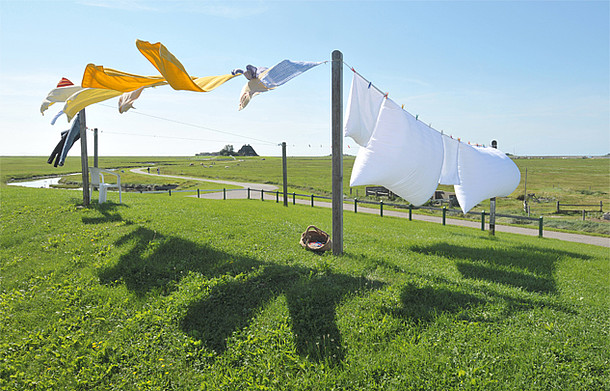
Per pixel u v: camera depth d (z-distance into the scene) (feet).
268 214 52.54
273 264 26.32
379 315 19.44
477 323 18.61
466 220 85.61
